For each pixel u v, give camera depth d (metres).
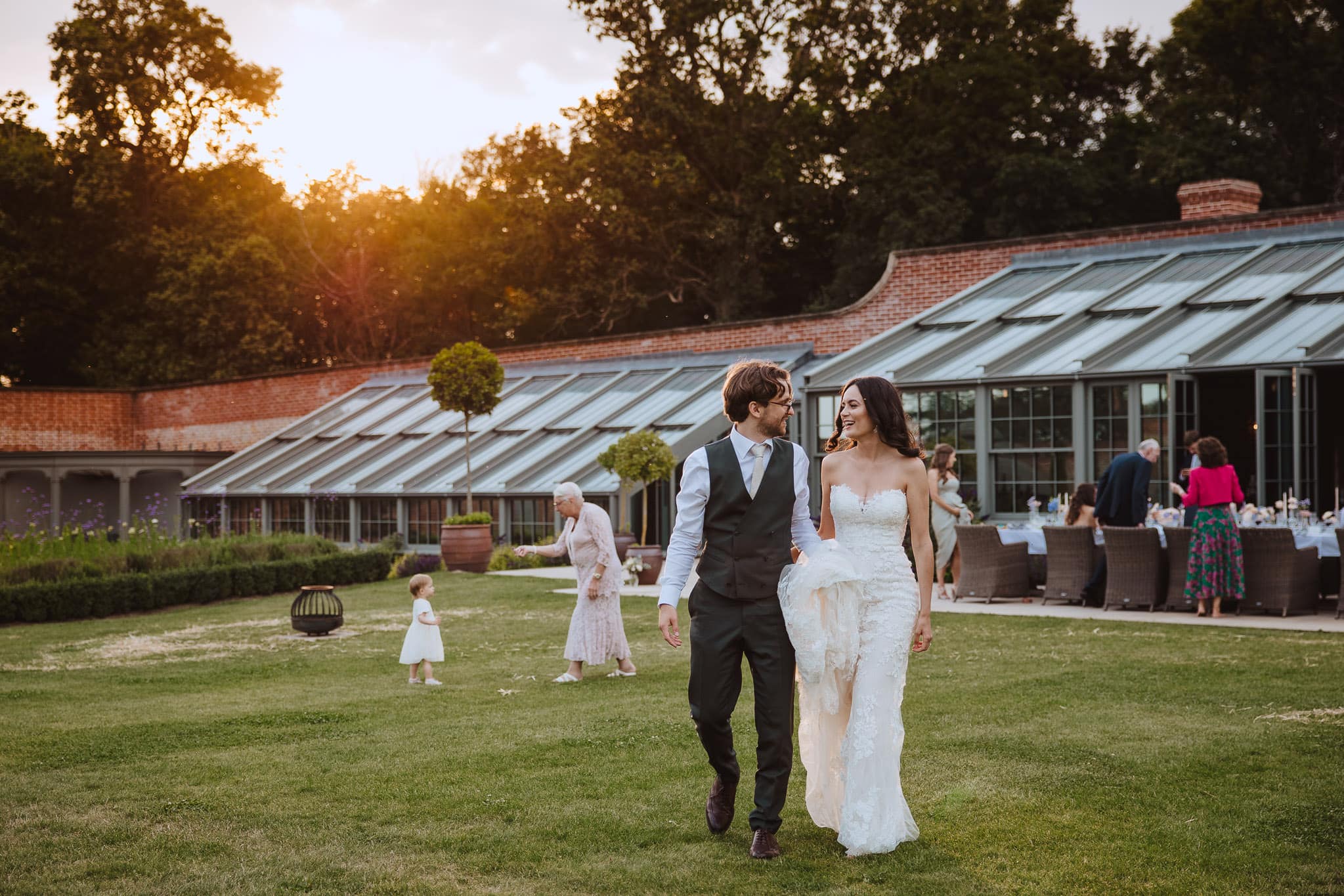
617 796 5.83
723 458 5.09
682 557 5.11
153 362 44.19
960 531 14.59
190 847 5.10
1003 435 18.17
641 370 28.48
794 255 43.12
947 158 38.38
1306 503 14.44
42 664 11.58
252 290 43.38
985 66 37.56
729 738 5.15
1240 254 20.22
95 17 45.84
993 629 11.77
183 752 7.07
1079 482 17.38
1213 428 16.91
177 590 18.09
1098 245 22.19
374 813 5.61
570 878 4.62
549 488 23.45
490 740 7.23
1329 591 13.31
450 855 4.93
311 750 7.05
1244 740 6.62
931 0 40.28
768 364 5.20
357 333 47.12
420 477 26.38
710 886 4.49
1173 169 34.34
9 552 17.83
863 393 5.31
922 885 4.45
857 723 4.99
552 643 12.05
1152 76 41.00
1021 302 21.09
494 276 43.91
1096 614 12.92
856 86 41.38
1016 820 5.24
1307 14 35.97
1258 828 5.05
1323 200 36.09
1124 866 4.61
